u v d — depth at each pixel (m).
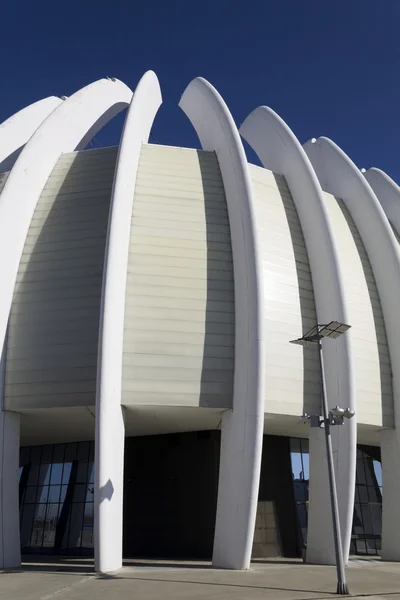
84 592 11.41
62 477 24.11
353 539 24.47
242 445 16.28
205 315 17.98
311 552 18.39
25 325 18.23
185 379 17.17
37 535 23.44
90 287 18.27
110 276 16.56
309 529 18.55
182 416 18.62
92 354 17.42
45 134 21.77
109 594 11.12
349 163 26.14
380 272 22.92
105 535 14.97
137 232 18.81
